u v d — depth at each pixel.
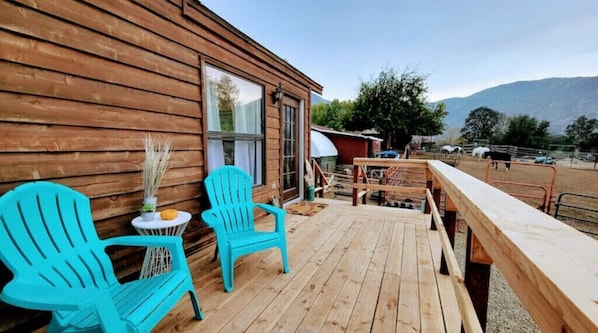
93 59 1.77
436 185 3.33
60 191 1.47
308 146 5.34
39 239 1.31
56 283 1.28
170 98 2.33
